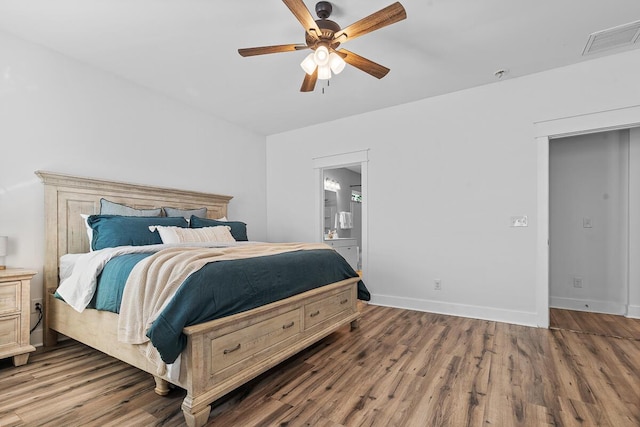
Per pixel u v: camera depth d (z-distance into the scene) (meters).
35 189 2.70
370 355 2.45
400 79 3.33
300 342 2.33
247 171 4.85
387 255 4.04
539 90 3.20
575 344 2.66
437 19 2.36
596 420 1.61
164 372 1.66
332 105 4.01
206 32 2.53
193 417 1.53
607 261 3.64
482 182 3.47
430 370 2.19
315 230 4.72
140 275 1.82
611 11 2.28
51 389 1.93
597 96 2.95
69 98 2.91
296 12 1.88
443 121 3.71
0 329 2.17
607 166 3.66
